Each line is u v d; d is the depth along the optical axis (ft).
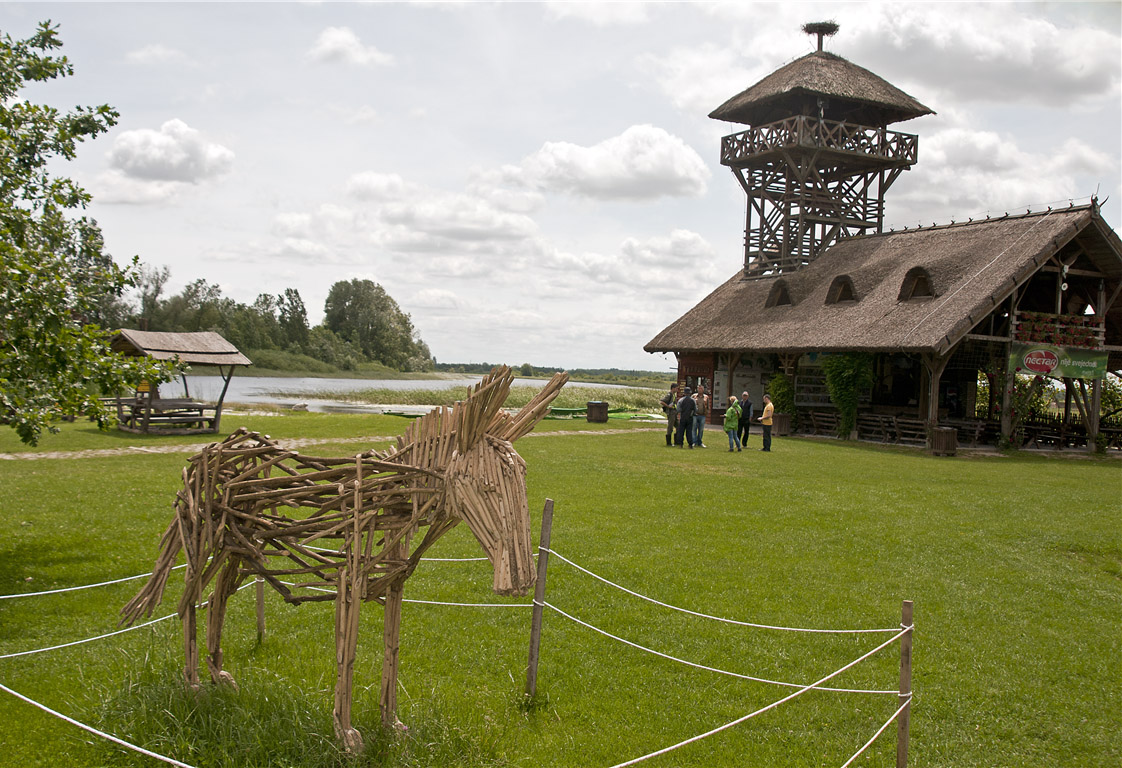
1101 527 43.09
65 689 20.10
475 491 14.96
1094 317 91.20
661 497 48.73
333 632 24.82
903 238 106.11
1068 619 29.12
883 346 84.02
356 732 16.16
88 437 77.51
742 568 33.53
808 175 122.21
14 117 33.94
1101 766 19.29
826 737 20.13
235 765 15.88
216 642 18.53
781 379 104.01
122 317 204.64
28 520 37.29
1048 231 84.33
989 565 35.53
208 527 17.04
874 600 30.12
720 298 129.39
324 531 16.26
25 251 31.09
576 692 21.71
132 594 27.61
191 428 91.04
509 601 28.66
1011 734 20.63
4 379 29.48
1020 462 76.95
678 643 25.39
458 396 193.77
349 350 430.61
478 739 18.08
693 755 18.90
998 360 91.56
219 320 361.30
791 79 119.24
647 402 173.37
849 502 48.91
